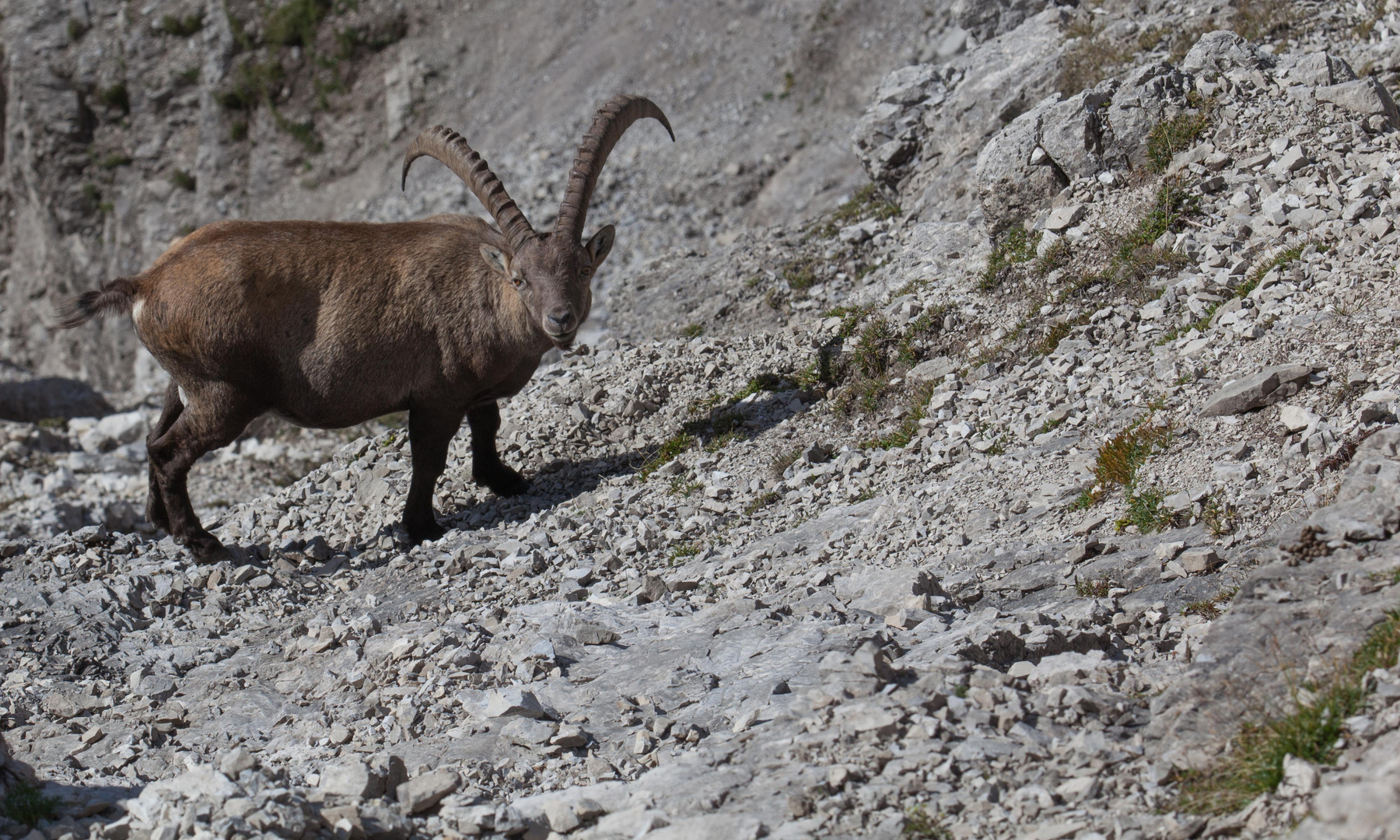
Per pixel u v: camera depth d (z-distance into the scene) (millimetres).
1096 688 18609
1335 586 18625
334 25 115562
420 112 111125
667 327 48125
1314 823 13602
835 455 33812
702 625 24344
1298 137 35562
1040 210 39469
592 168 32656
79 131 123625
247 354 32875
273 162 116812
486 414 36656
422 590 30406
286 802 17375
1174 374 28828
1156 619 21172
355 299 33344
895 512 28391
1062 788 16078
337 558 34562
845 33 76875
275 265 32906
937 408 33156
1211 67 39656
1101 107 39312
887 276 43031
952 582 24359
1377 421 23266
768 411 37750
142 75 121750
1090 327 33031
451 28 112688
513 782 19344
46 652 28031
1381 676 15875
